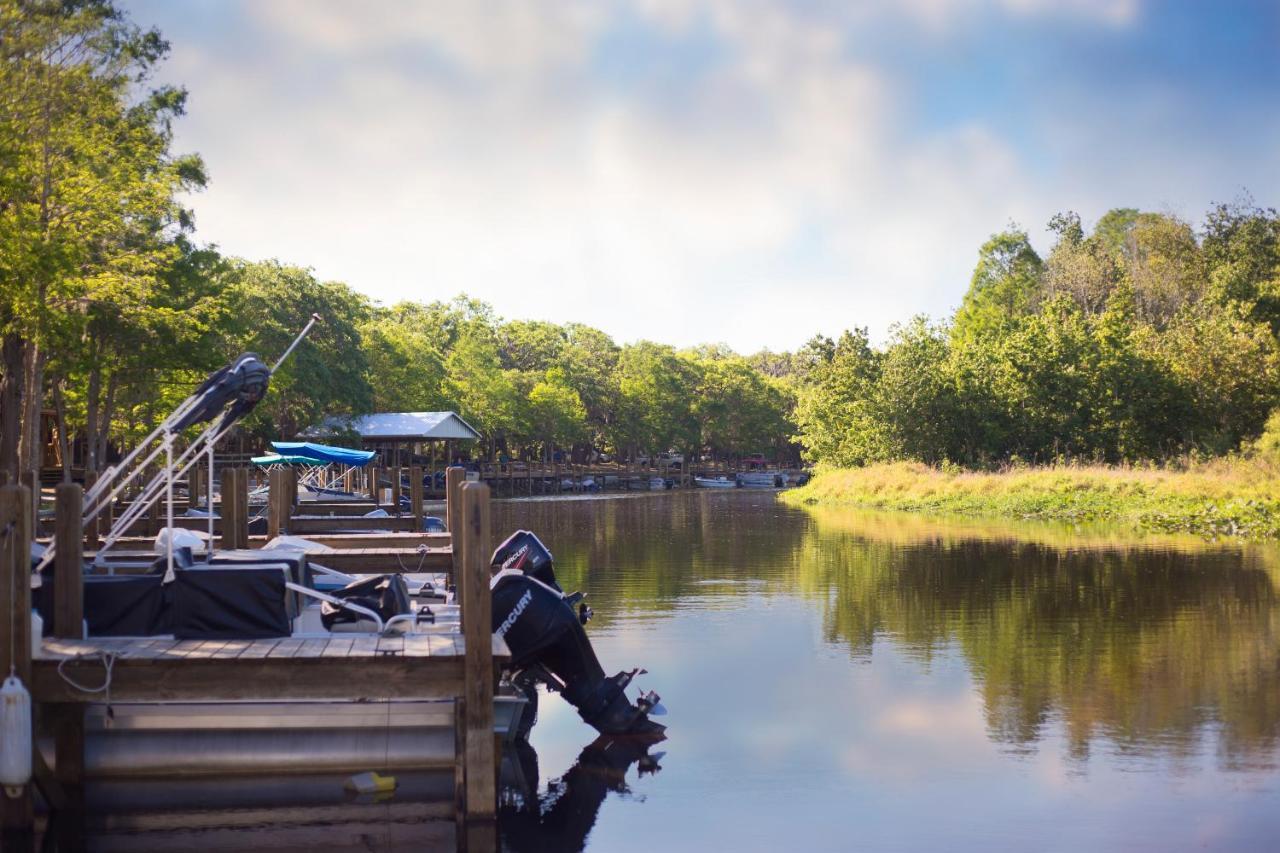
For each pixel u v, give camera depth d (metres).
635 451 111.12
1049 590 18.39
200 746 8.33
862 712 10.89
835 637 14.65
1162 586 18.61
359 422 61.97
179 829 7.92
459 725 7.81
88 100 24.44
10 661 7.37
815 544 28.03
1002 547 25.77
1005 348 50.97
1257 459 39.25
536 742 10.30
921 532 30.91
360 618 9.06
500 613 10.31
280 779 8.39
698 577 21.27
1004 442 50.41
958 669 12.58
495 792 8.05
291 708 8.42
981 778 8.83
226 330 39.16
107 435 37.91
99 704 8.21
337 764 8.43
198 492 22.09
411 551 12.77
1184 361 48.78
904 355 53.00
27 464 27.03
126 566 10.55
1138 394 48.41
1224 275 65.00
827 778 8.95
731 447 110.69
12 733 7.25
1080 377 48.66
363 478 42.81
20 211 22.89
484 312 112.75
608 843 7.66
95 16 23.38
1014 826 7.79
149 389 39.09
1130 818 7.88
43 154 24.28
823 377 60.94
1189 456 44.38
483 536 7.66
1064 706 10.89
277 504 16.38
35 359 27.33
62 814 8.16
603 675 10.69
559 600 10.45
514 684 11.13
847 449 57.12
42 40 22.47
